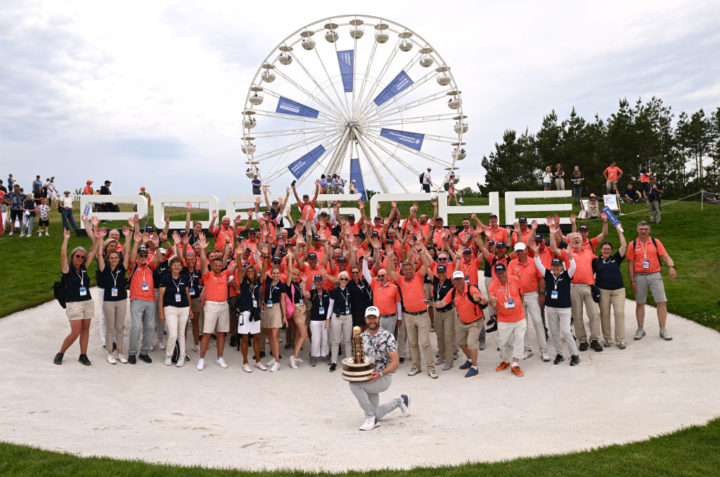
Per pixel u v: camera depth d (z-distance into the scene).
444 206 20.20
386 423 7.46
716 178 56.84
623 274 15.72
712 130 58.34
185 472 5.25
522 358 9.70
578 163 52.59
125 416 7.43
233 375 10.01
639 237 10.69
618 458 5.54
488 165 58.81
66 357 10.16
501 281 9.64
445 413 7.89
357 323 10.47
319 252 11.95
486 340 11.94
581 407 7.77
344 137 30.47
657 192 21.53
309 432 7.01
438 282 10.57
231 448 6.23
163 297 10.29
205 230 19.69
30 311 12.68
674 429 6.41
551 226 9.95
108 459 5.55
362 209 16.06
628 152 52.00
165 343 11.31
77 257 9.54
